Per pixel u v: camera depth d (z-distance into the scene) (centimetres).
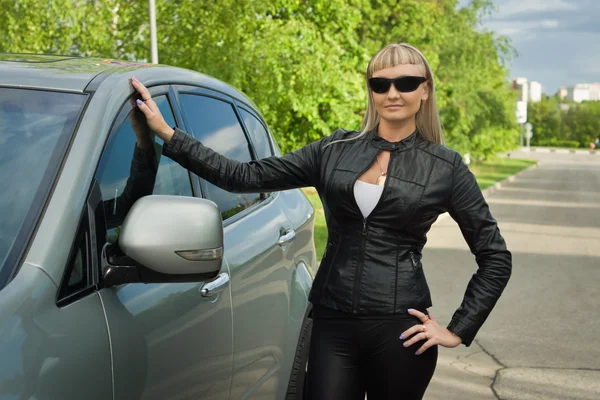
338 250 280
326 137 293
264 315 321
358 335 278
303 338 371
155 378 226
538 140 14600
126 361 210
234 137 353
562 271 1048
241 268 300
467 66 3612
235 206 327
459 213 282
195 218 212
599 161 8194
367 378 287
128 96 250
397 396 282
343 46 2116
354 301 275
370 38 2841
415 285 277
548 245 1339
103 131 227
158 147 274
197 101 321
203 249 211
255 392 313
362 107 2109
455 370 577
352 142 286
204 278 216
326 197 282
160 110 278
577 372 578
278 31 1573
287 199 402
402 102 279
